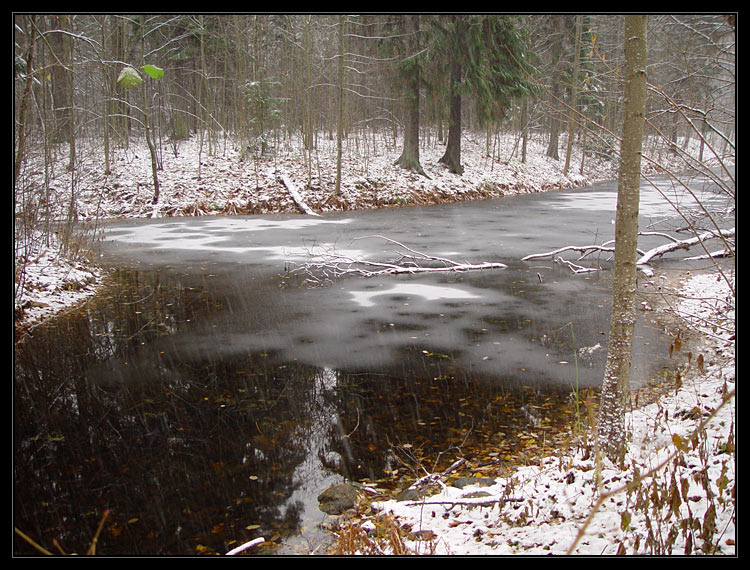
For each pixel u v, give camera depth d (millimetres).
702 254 14062
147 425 5883
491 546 3637
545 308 10180
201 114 32469
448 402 6402
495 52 27922
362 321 9477
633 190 4305
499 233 18406
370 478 4879
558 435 5555
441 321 9445
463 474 4891
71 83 19594
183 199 23578
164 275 12750
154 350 8109
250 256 14828
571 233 18406
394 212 24016
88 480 4844
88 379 7086
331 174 26969
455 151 30984
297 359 7770
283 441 5535
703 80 7922
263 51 32531
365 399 6504
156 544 3957
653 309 9750
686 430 5074
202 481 4828
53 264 11773
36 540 4012
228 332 8898
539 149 42062
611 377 4555
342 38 24219
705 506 3787
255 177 25719
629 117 4199
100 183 23750
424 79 28703
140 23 23531
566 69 25328
